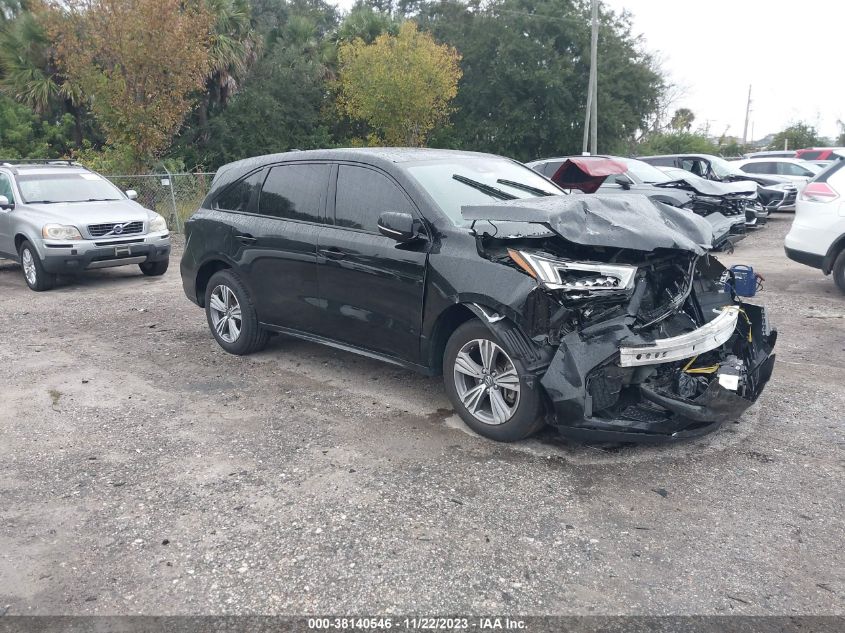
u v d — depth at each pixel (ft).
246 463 14.05
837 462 13.73
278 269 18.61
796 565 10.53
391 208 16.07
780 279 31.96
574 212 13.34
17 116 87.51
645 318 13.34
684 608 9.64
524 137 112.37
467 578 10.32
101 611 9.73
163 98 59.36
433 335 15.23
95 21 55.93
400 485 13.02
